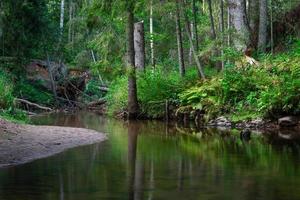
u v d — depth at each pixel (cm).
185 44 3152
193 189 937
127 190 932
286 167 1151
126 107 2622
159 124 2245
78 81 3722
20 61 3183
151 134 1842
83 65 3962
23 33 3123
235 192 912
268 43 2762
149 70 2711
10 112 2227
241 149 1447
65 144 1512
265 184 974
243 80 2202
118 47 2405
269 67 2256
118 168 1148
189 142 1611
